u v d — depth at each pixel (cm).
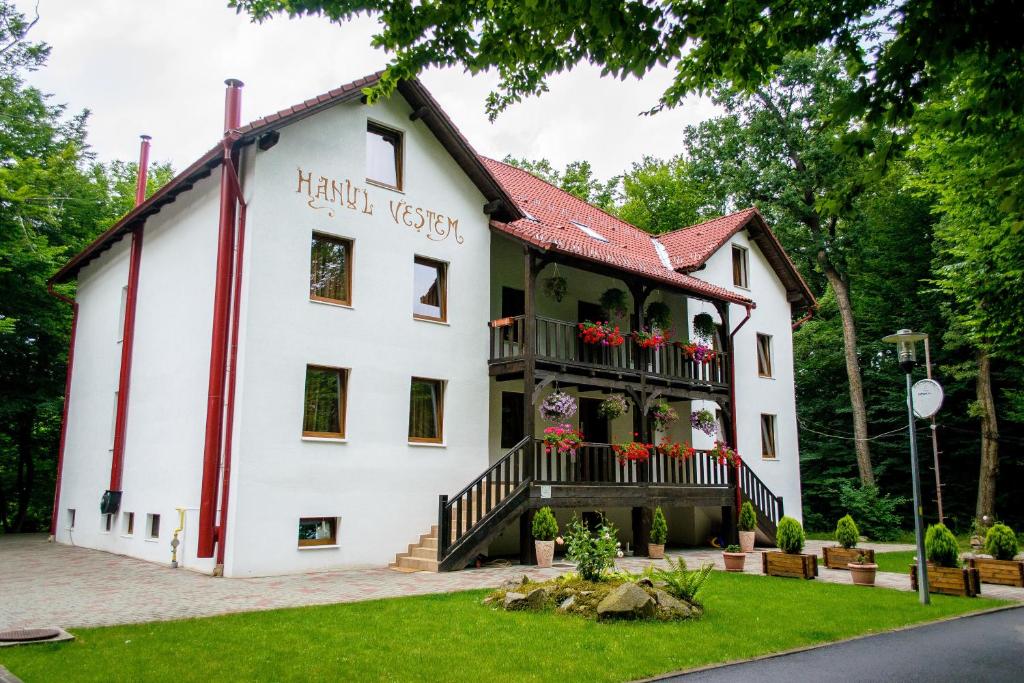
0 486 2802
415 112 1709
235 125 1482
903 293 3144
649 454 1825
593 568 1061
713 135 3400
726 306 2178
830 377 3544
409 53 738
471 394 1725
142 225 1802
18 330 2417
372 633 837
